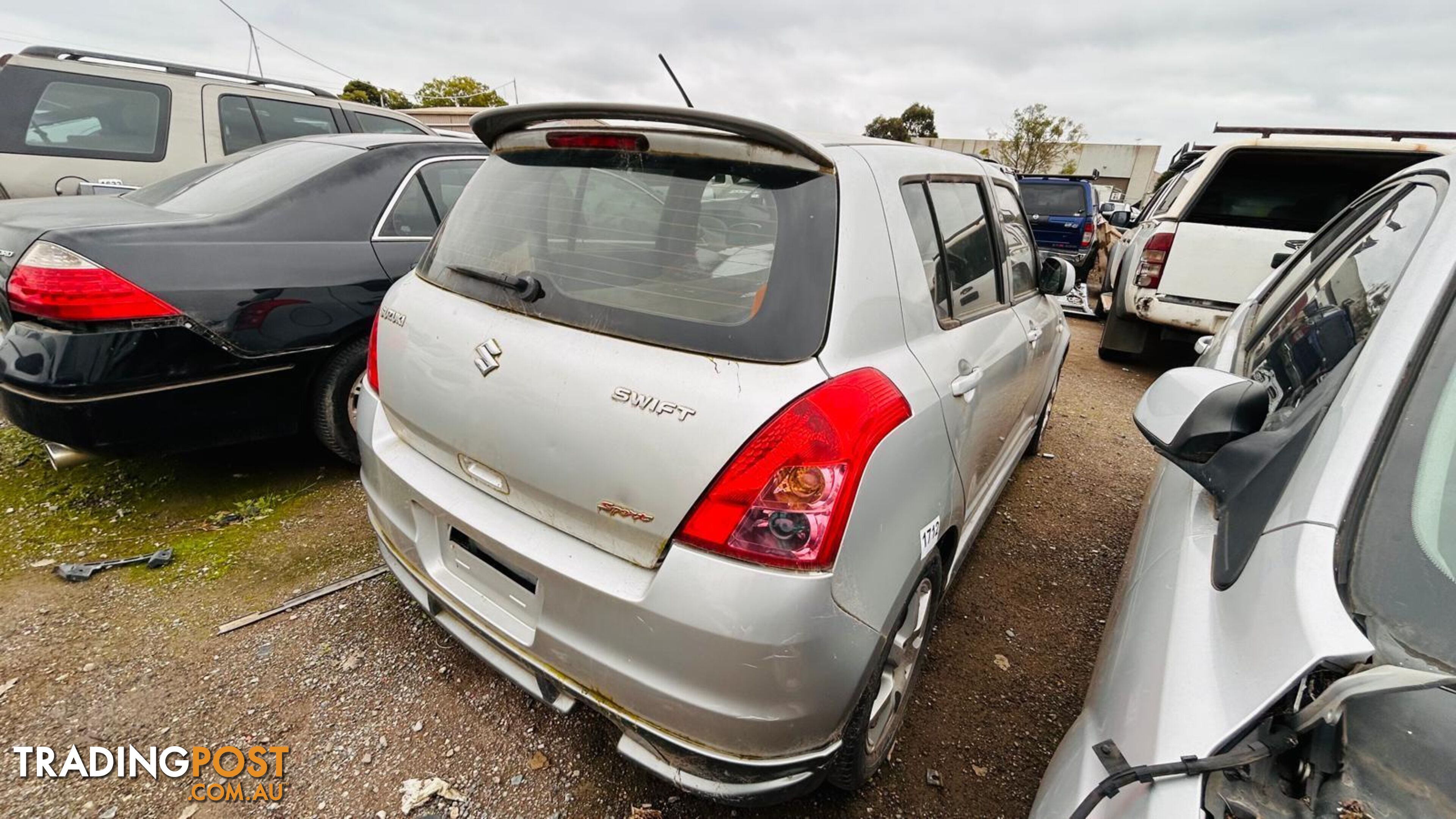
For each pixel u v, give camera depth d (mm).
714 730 1344
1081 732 1142
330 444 3148
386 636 2299
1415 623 901
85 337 2377
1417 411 1087
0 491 3074
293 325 2832
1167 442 1326
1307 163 5410
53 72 5062
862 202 1567
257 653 2197
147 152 5465
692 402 1312
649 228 1528
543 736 1964
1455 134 5316
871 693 1590
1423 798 812
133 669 2104
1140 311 5863
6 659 2102
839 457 1315
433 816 1724
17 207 3033
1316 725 825
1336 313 1550
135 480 3217
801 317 1378
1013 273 2709
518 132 1842
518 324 1576
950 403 1751
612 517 1392
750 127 1424
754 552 1283
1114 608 1591
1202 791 838
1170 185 7133
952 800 1885
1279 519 1065
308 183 3014
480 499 1656
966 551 2359
